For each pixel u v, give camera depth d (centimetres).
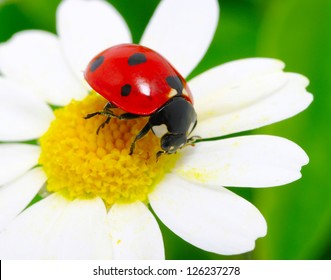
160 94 7
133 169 7
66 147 8
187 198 7
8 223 7
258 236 7
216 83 8
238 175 7
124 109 7
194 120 7
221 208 7
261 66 8
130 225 7
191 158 7
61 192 8
